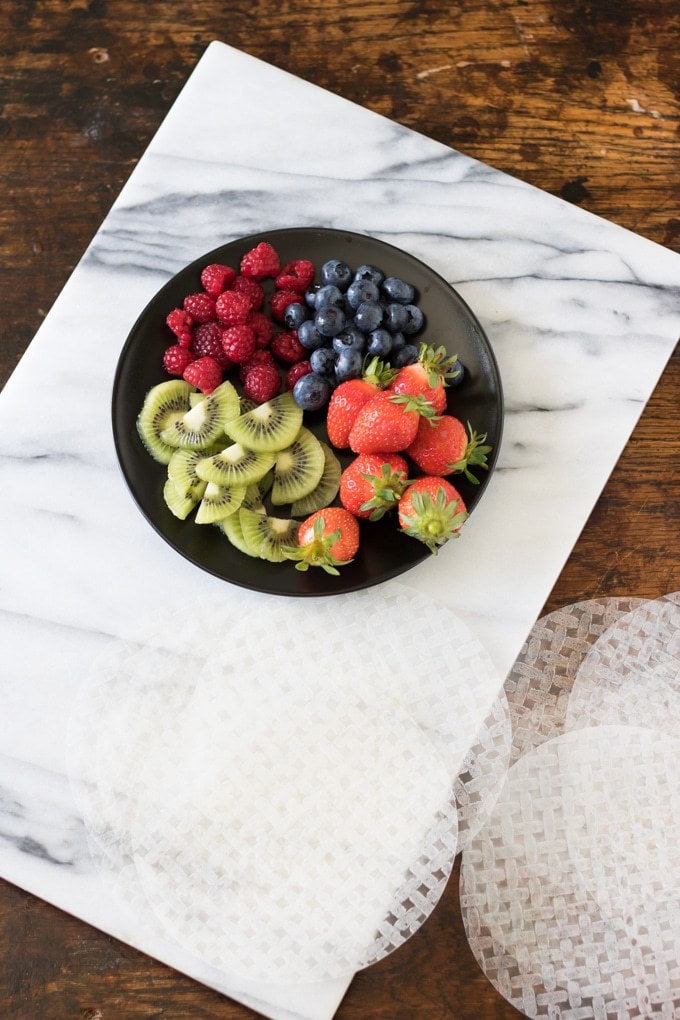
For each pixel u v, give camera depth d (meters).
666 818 1.35
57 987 1.33
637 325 1.43
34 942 1.34
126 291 1.47
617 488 1.41
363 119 1.51
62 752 1.37
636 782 1.36
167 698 1.37
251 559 1.32
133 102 1.55
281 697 1.36
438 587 1.37
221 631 1.38
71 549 1.41
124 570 1.40
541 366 1.42
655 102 1.51
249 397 1.38
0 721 1.38
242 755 1.35
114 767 1.36
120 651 1.38
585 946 1.32
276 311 1.38
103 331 1.46
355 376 1.32
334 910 1.31
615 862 1.34
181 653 1.38
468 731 1.34
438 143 1.50
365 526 1.32
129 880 1.33
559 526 1.38
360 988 1.31
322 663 1.36
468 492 1.32
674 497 1.41
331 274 1.33
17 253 1.51
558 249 1.46
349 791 1.33
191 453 1.35
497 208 1.47
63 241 1.51
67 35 1.57
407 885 1.31
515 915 1.33
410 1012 1.31
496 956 1.32
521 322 1.44
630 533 1.40
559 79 1.52
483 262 1.45
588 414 1.41
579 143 1.50
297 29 1.55
